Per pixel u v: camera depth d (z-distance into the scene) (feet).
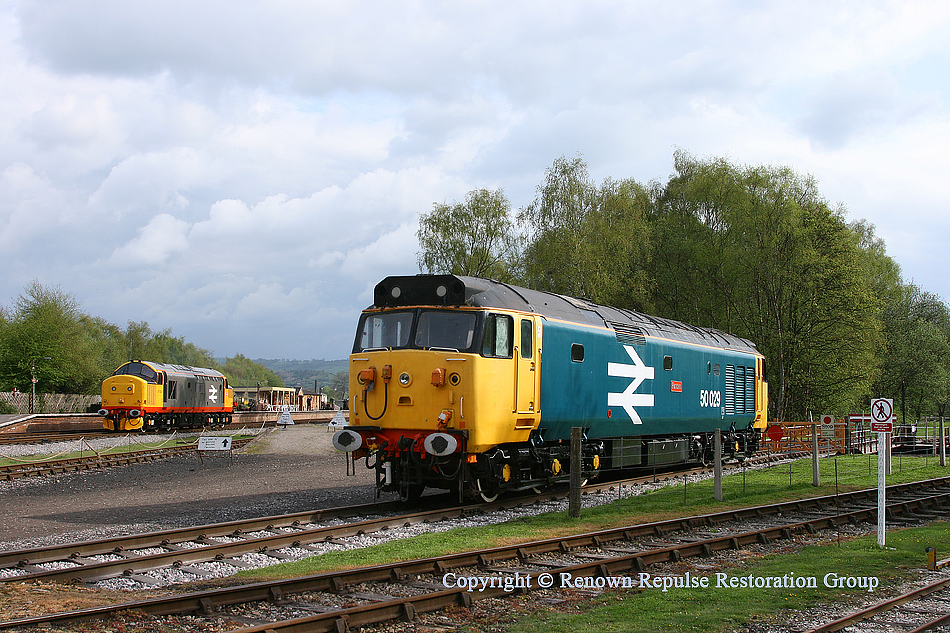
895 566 34.32
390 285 51.52
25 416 137.49
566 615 26.03
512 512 49.55
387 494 59.67
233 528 40.65
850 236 134.62
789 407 138.10
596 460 62.03
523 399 51.39
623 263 142.72
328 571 31.32
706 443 81.92
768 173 135.74
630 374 64.64
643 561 33.58
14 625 22.86
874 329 130.93
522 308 52.85
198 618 24.88
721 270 140.05
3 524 45.83
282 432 141.38
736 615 26.27
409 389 48.62
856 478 71.31
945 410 220.02
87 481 70.38
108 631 23.25
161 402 137.18
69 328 204.44
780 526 43.45
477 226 177.47
